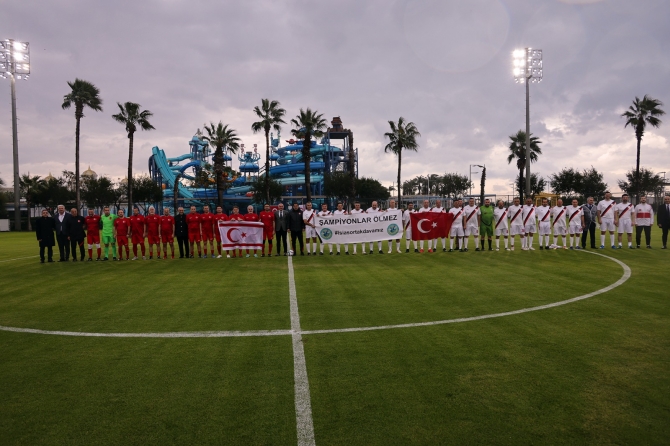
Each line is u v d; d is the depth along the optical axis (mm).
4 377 4777
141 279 11531
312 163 72250
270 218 16906
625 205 17562
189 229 16875
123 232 16688
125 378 4691
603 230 17703
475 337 5922
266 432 3531
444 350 5410
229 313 7504
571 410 3828
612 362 4945
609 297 8367
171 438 3467
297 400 4090
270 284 10352
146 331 6496
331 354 5328
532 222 17266
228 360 5188
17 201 46969
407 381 4484
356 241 17172
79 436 3523
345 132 77250
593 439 3375
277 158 80938
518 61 32156
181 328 6613
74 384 4559
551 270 11891
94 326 6828
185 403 4070
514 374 4629
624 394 4129
